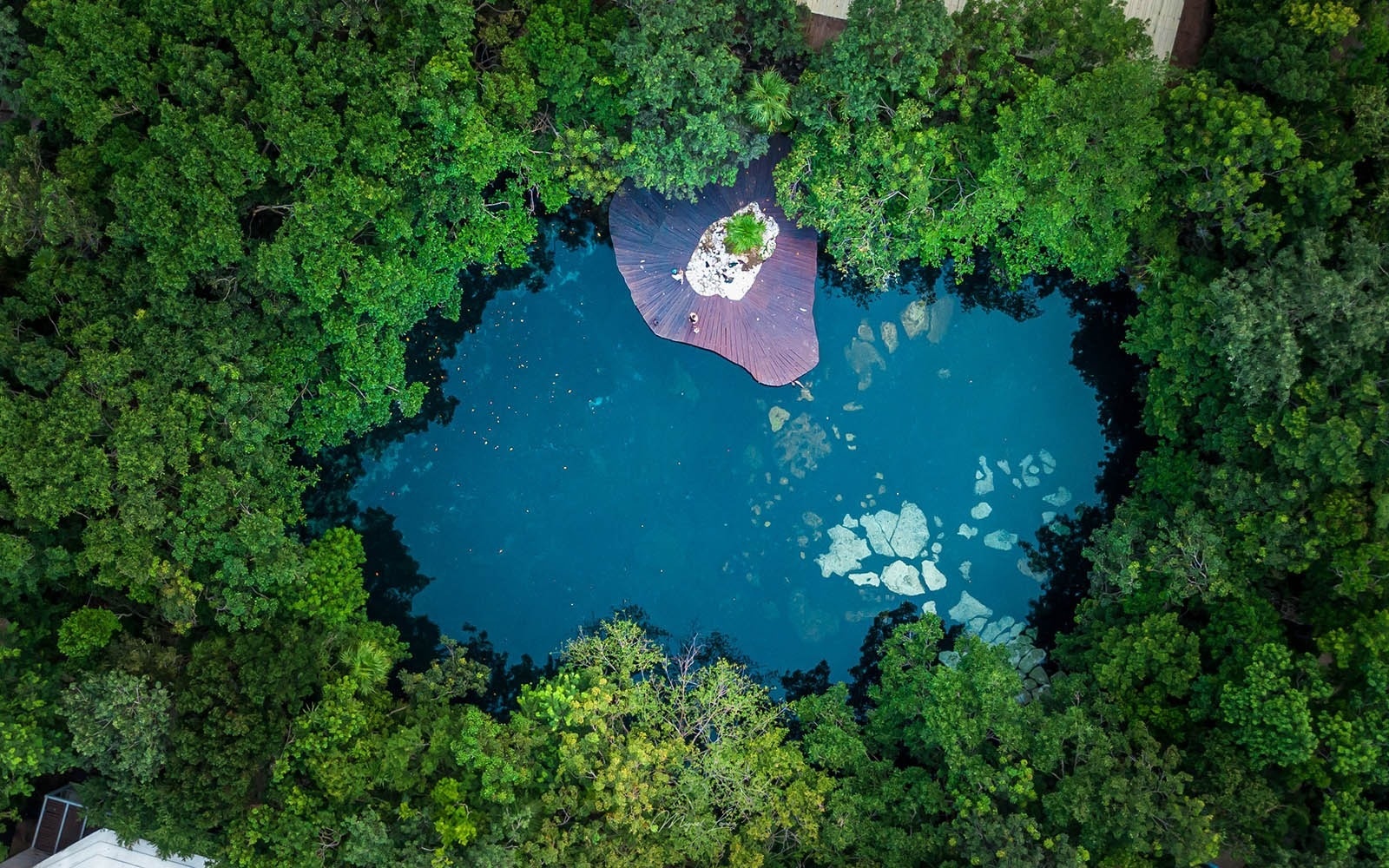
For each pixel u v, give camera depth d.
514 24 20.34
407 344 24.11
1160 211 20.86
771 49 21.22
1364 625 18.48
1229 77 20.19
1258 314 18.97
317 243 19.05
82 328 18.91
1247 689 18.59
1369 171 20.39
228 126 18.16
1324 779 18.36
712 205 23.91
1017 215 21.84
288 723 19.28
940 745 20.77
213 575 19.83
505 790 19.20
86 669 19.44
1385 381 18.83
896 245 22.47
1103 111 19.20
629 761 19.50
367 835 18.17
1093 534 23.38
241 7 18.84
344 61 18.66
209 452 19.72
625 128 21.81
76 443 18.08
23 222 18.23
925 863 20.03
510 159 21.64
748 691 22.36
